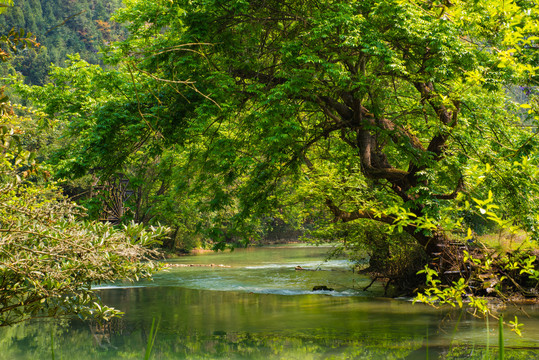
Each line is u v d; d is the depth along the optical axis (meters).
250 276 21.41
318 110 15.59
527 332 9.39
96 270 3.27
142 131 14.12
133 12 14.17
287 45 13.00
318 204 16.62
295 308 13.16
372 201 14.66
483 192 9.45
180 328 10.69
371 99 13.97
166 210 17.59
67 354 8.39
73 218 3.49
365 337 9.51
